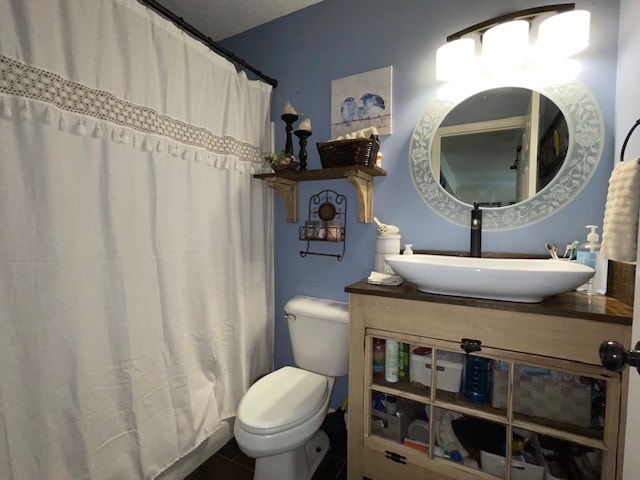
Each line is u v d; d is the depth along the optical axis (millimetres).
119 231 1042
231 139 1444
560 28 1036
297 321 1499
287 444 1085
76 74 914
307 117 1673
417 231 1410
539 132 1184
